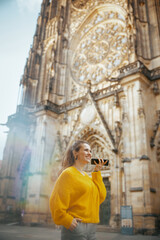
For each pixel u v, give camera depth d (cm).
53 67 5316
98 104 4269
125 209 2600
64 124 4734
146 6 4384
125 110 3306
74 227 396
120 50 4731
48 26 6656
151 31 4119
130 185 2819
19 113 5344
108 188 3678
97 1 5797
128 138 3091
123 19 5031
